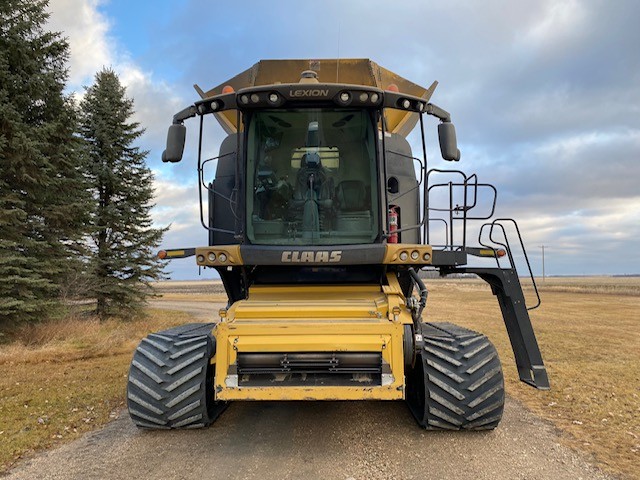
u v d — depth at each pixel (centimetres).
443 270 582
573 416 567
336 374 420
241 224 511
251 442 473
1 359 1009
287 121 520
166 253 528
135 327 1825
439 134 520
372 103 500
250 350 416
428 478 389
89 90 2050
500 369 468
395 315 424
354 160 521
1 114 1188
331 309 444
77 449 465
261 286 523
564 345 1188
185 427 488
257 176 523
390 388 408
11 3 1284
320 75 698
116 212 1964
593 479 388
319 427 518
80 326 1491
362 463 419
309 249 479
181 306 3478
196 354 481
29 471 411
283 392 408
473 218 551
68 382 787
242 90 497
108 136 2025
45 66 1370
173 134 527
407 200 579
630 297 4084
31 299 1266
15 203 1245
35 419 568
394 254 474
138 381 477
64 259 1418
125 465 419
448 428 473
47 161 1286
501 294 557
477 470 404
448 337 491
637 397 657
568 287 6581
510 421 545
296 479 386
